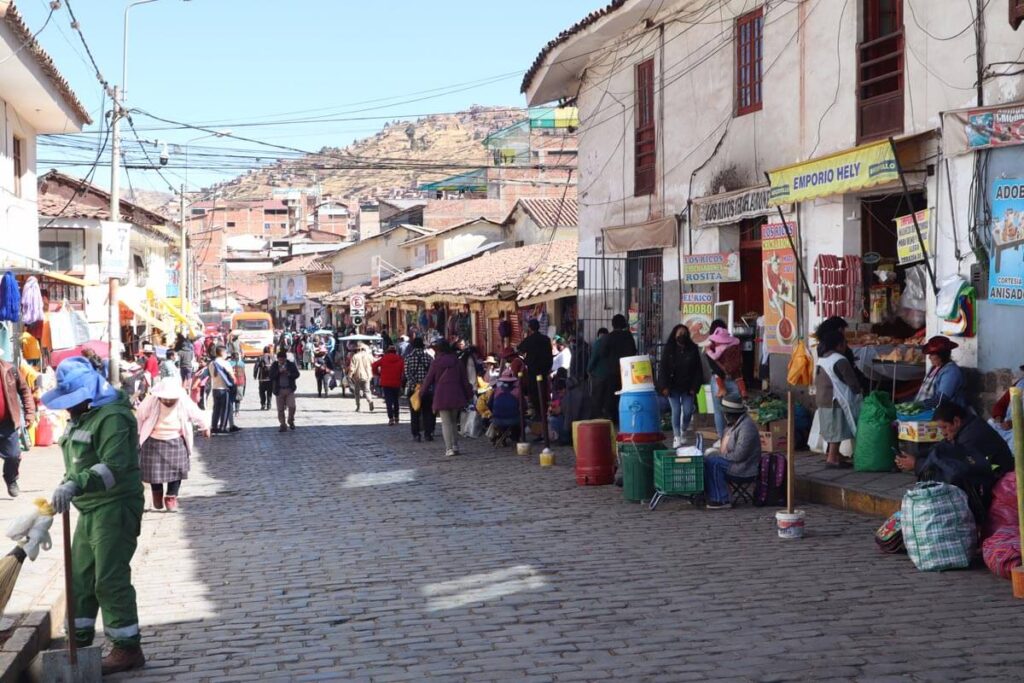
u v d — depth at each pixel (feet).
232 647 22.15
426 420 64.34
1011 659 19.80
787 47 50.16
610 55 70.59
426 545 32.09
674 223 61.31
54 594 25.09
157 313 133.28
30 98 70.64
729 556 29.37
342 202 463.42
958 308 37.99
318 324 220.02
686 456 36.76
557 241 123.95
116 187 82.94
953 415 28.48
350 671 20.26
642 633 22.17
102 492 20.70
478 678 19.60
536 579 27.25
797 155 49.60
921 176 40.93
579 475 43.14
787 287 49.83
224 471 52.42
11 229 72.23
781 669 19.52
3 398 40.14
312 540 33.55
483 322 117.29
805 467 40.93
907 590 25.22
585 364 67.10
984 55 37.47
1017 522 27.04
